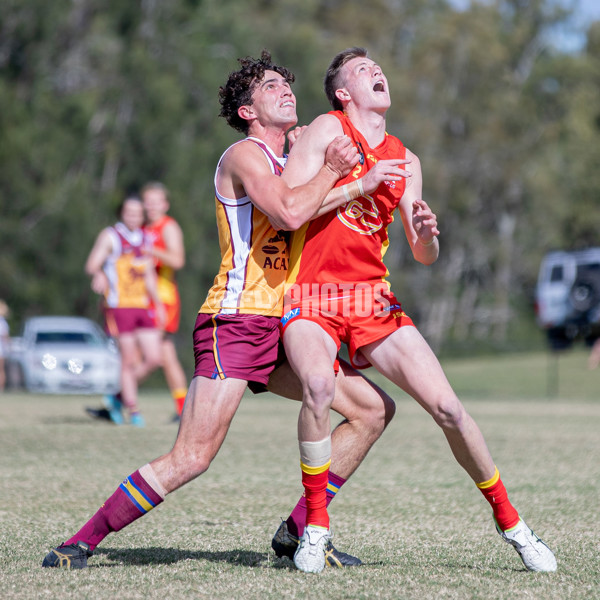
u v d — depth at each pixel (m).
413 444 33.31
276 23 146.75
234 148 14.05
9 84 116.19
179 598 11.55
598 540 16.11
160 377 105.19
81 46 125.56
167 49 124.94
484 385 87.81
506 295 190.25
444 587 12.29
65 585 12.28
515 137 186.62
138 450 29.34
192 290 114.19
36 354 68.81
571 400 68.06
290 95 14.84
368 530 17.06
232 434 36.41
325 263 14.22
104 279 37.34
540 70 196.00
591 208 189.12
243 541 15.91
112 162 120.31
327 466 13.52
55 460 26.91
